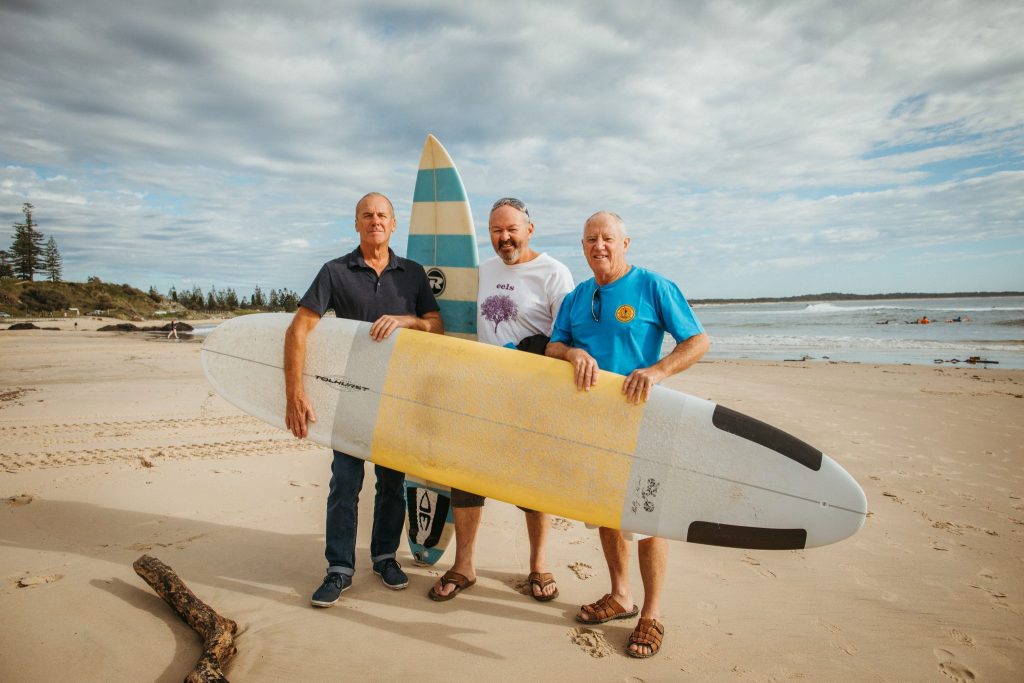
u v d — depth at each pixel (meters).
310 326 2.51
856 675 1.96
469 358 2.44
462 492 2.44
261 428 5.35
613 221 2.17
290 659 1.96
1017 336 17.86
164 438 4.94
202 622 2.06
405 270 2.69
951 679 1.94
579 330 2.29
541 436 2.29
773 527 2.07
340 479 2.46
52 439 4.85
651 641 2.07
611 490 2.19
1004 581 2.62
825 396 7.76
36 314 47.53
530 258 2.61
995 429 5.66
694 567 2.76
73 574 2.47
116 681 1.81
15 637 2.01
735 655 2.06
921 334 19.78
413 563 2.79
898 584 2.60
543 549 2.49
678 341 2.14
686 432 2.16
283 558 2.72
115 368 10.07
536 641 2.13
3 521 3.02
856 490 2.02
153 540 2.86
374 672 1.91
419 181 3.08
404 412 2.47
